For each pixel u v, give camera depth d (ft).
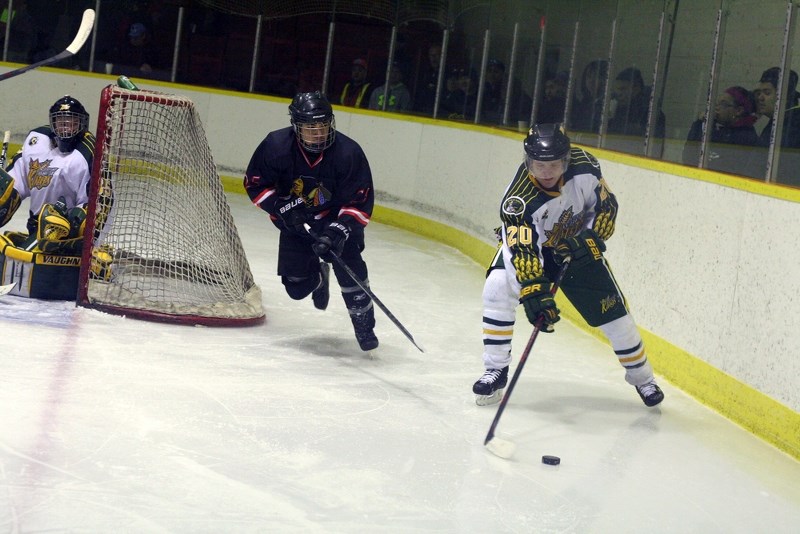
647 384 18.49
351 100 45.68
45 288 21.44
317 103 17.90
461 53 40.96
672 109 28.22
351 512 12.26
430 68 42.63
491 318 17.42
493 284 17.30
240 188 47.65
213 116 47.83
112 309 21.12
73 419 14.61
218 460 13.62
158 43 48.57
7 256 21.35
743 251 18.71
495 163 34.37
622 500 13.71
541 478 14.26
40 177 22.20
